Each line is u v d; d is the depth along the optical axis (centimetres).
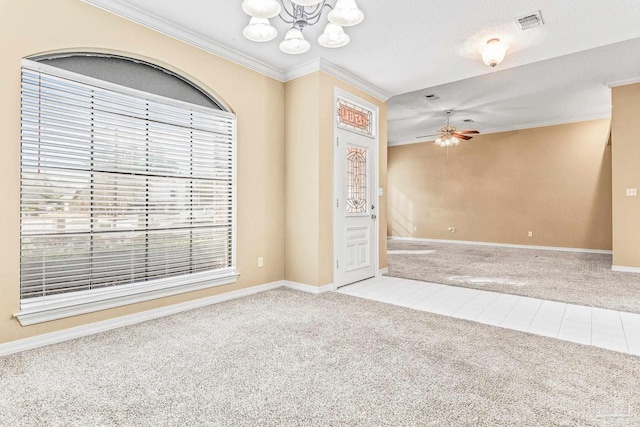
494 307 350
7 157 234
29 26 241
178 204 333
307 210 410
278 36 343
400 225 1032
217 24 318
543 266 575
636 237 520
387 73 432
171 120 326
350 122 452
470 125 816
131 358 230
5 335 234
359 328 287
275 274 426
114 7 281
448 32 332
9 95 234
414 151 998
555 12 297
